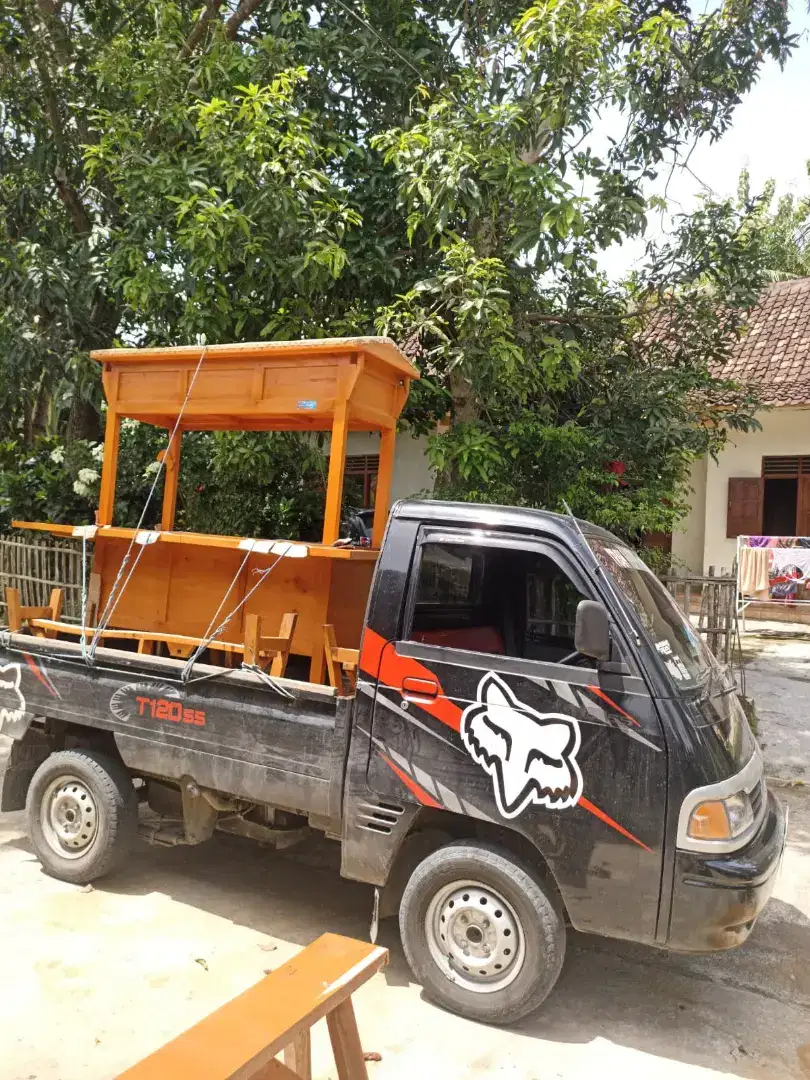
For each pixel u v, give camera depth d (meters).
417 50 8.55
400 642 3.41
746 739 3.50
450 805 3.23
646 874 2.96
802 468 14.27
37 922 3.82
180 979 3.38
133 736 4.05
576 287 8.98
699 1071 2.98
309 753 3.56
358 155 8.48
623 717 3.03
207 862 4.66
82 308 9.02
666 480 8.98
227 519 8.94
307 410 4.28
